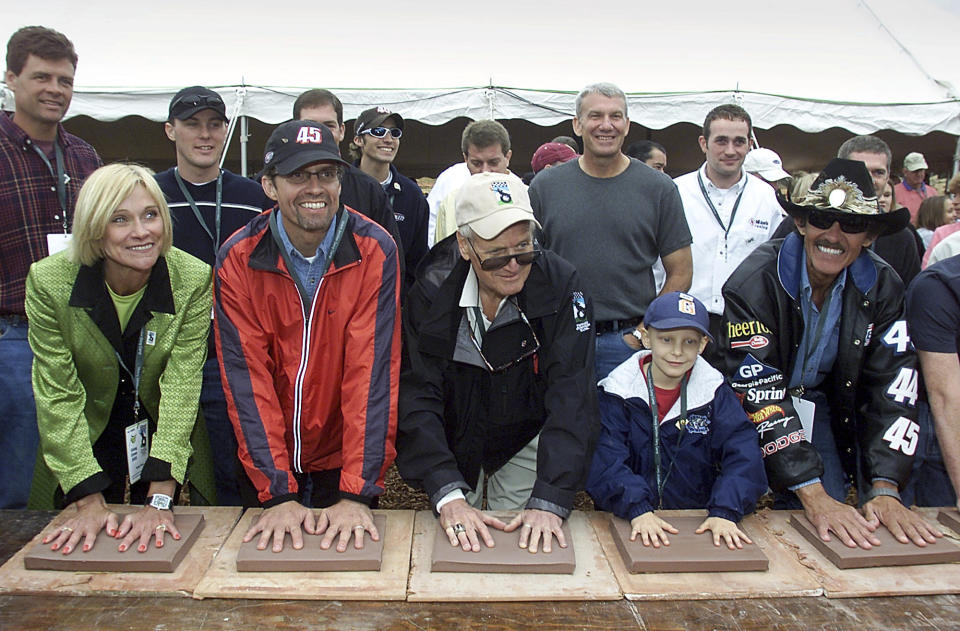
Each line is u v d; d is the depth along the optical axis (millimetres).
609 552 1877
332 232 2051
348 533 1845
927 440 2553
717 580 1746
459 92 7852
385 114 3486
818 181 2064
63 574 1731
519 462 2543
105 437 2311
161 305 2053
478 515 1931
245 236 2033
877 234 2033
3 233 2547
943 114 7895
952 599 1697
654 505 2203
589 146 2982
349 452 1986
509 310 2104
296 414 2127
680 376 2098
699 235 3391
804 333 2221
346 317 2029
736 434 2092
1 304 2525
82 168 2754
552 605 1650
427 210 3770
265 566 1741
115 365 2102
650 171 3039
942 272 2131
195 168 2863
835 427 2426
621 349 2977
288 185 1898
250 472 1964
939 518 2076
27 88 2557
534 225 2201
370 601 1649
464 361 2135
